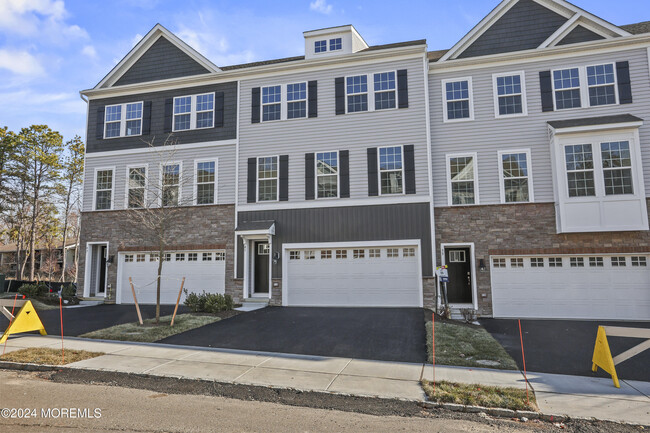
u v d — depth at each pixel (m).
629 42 15.16
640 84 15.02
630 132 14.14
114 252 18.83
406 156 16.28
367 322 12.79
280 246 17.00
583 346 10.33
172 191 16.05
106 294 18.56
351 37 17.58
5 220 34.22
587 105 15.38
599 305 14.31
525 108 15.88
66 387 7.23
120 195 19.09
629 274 14.20
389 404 6.47
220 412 6.01
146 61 19.72
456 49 16.70
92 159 19.66
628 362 8.91
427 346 10.12
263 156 17.75
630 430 5.57
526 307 14.87
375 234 16.19
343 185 16.73
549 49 15.73
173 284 18.02
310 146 17.30
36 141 34.00
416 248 15.87
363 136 16.81
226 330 12.02
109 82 20.05
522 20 16.45
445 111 16.58
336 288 16.36
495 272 15.30
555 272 14.83
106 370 8.23
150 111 19.20
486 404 6.32
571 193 14.52
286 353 9.68
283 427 5.45
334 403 6.50
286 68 17.75
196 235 17.97
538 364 8.82
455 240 15.83
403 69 16.73
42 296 19.38
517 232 15.33
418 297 15.61
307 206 16.97
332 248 16.58
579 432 5.52
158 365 8.55
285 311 15.14
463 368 8.41
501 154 15.88
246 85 18.33
